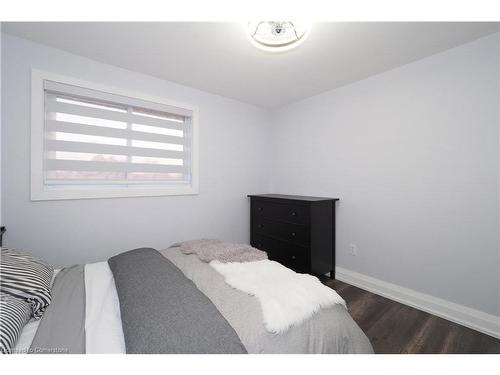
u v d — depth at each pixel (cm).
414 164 188
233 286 103
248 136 298
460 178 166
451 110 168
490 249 155
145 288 97
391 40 158
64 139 182
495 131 151
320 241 228
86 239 188
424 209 183
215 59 185
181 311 81
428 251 182
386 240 207
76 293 104
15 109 158
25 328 80
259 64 194
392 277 203
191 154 248
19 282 88
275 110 317
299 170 286
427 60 179
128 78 204
